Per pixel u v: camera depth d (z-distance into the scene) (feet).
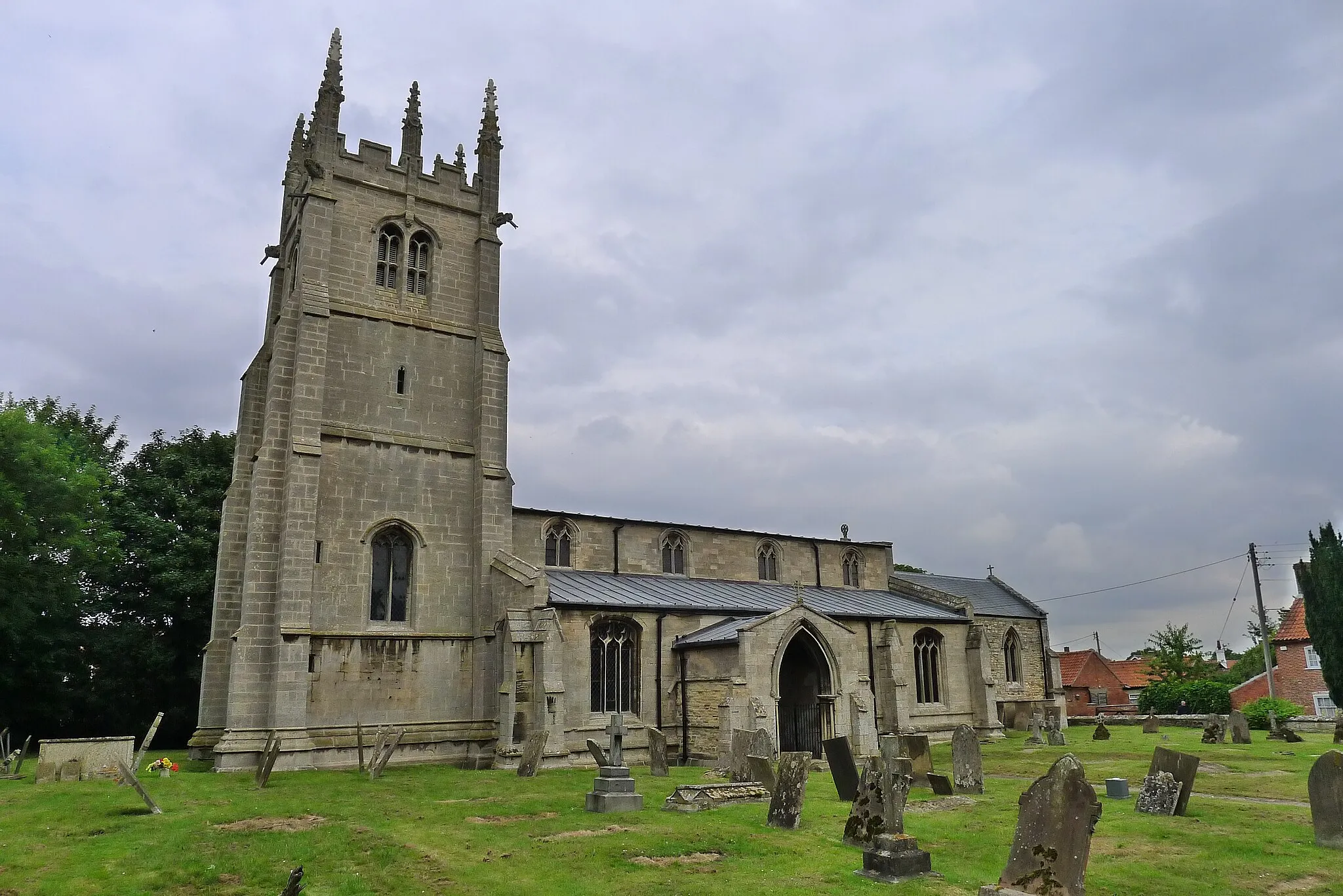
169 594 167.84
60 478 145.28
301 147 153.38
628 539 164.45
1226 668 347.56
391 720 119.85
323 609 118.32
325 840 64.23
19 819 71.72
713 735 126.62
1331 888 50.37
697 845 61.98
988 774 109.70
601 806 76.95
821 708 132.57
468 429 137.90
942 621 173.58
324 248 129.70
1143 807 75.87
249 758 109.09
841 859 57.47
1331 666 160.97
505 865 57.26
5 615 137.59
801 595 133.18
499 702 119.85
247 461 135.54
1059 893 45.42
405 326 135.33
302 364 122.21
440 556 129.59
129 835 65.62
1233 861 56.90
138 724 172.04
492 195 149.28
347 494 123.85
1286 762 116.98
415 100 146.82
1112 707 298.76
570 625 127.85
